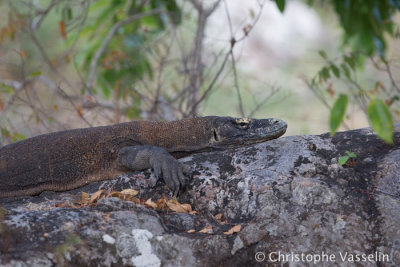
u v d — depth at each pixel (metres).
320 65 25.25
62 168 9.91
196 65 16.86
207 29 19.52
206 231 7.49
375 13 14.59
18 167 9.78
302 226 7.42
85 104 15.28
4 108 14.98
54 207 8.06
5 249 6.44
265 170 8.47
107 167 9.99
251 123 10.20
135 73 17.47
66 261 6.57
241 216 7.98
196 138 10.34
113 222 7.13
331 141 9.09
